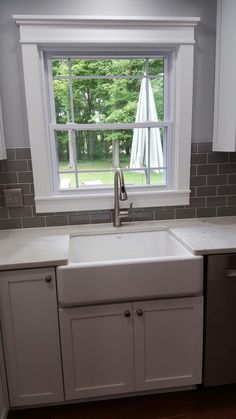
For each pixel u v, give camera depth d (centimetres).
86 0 173
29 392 158
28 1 170
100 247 191
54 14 173
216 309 158
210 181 204
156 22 177
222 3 176
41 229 196
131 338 156
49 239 176
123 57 189
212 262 153
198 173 202
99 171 203
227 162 203
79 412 164
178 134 194
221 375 167
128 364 159
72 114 193
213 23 184
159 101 198
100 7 175
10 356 152
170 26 179
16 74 177
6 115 181
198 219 208
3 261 143
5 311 147
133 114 198
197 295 156
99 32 175
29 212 195
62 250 157
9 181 189
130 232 192
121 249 192
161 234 194
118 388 162
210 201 208
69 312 149
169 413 163
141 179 207
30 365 155
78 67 188
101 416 162
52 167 196
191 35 181
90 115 195
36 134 183
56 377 157
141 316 154
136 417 161
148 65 193
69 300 145
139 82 194
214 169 203
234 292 157
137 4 176
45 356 154
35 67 175
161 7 179
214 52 188
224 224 196
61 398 160
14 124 183
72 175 201
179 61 184
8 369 153
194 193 205
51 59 185
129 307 152
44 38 172
